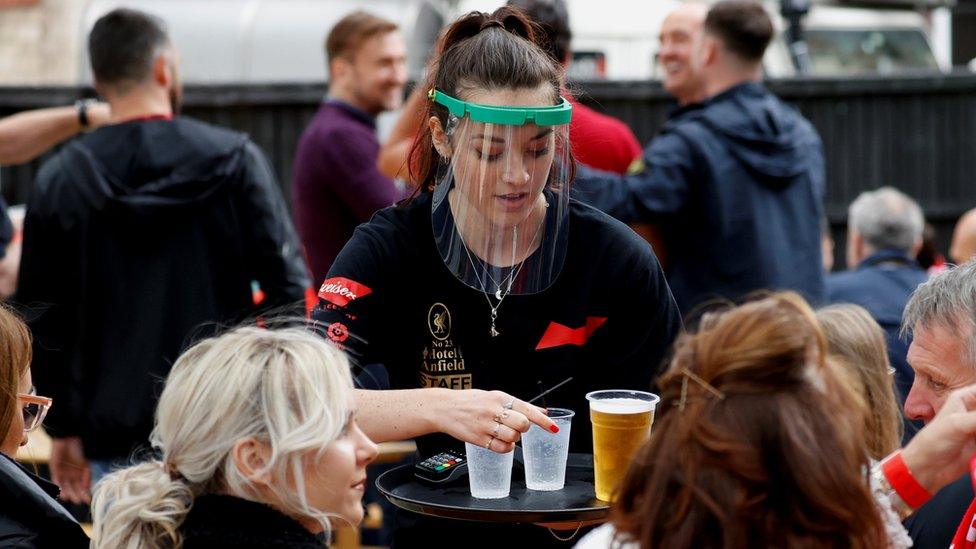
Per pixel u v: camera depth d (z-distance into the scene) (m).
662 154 4.34
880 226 5.10
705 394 1.72
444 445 2.61
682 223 4.40
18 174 7.20
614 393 2.39
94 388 3.86
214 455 1.95
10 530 2.27
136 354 3.82
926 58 9.74
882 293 4.91
